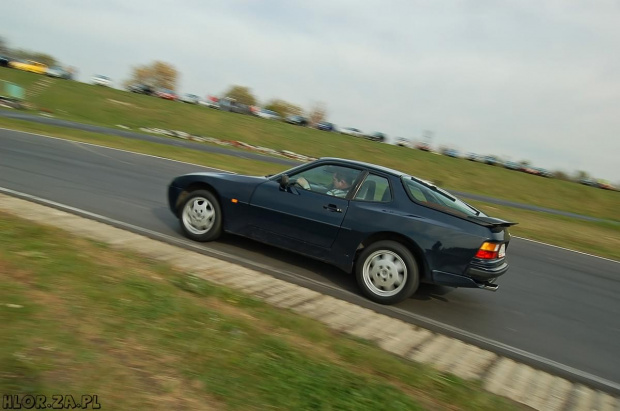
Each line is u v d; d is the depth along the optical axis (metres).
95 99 46.19
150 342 3.09
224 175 6.44
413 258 5.23
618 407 3.87
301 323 4.12
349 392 3.04
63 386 2.44
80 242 4.97
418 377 3.57
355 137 62.44
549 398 3.82
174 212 6.69
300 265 6.25
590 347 5.17
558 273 8.70
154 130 37.53
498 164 62.75
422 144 67.12
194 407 2.53
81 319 3.17
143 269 4.61
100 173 11.32
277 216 5.86
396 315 5.10
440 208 5.37
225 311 4.04
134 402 2.45
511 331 5.27
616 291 8.02
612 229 22.47
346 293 5.50
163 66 100.56
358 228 5.44
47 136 17.80
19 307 3.12
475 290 6.63
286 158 37.03
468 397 3.42
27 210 6.41
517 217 19.28
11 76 47.59
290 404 2.76
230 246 6.50
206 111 53.72
